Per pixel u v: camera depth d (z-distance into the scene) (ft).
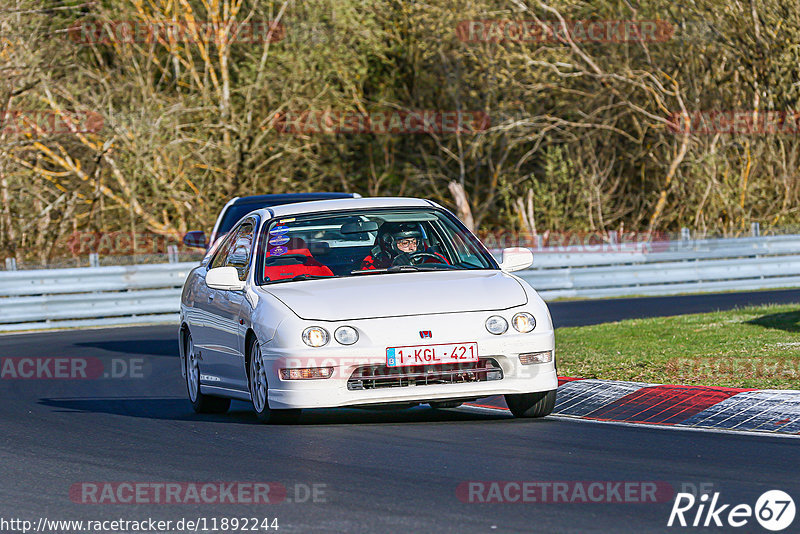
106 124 344.28
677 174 389.39
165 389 144.66
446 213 115.34
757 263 295.28
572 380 120.47
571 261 282.36
